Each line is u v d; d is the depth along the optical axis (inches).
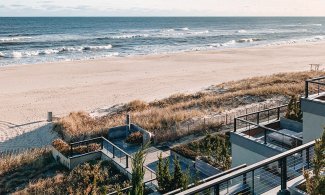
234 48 3444.9
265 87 1469.0
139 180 302.4
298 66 2295.8
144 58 2645.2
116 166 712.4
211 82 1784.0
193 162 712.4
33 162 774.5
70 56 2795.3
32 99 1445.6
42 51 2984.7
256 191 406.9
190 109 1206.3
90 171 682.2
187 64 2373.3
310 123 488.1
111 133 908.6
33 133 1034.7
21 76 1918.1
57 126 1050.7
